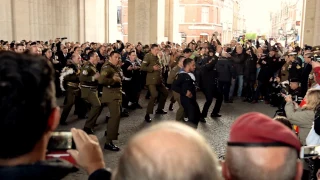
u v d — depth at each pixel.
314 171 3.69
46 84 1.17
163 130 1.05
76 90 9.20
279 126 1.26
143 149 0.99
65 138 1.53
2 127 1.08
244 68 14.12
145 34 21.70
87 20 22.70
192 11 51.38
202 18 51.53
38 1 17.94
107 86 7.16
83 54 13.47
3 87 1.08
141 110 11.62
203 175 0.98
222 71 13.19
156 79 10.08
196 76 14.12
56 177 1.15
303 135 5.00
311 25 19.73
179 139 1.01
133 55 11.49
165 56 16.30
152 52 10.15
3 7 15.20
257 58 13.95
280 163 1.19
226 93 13.45
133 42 21.89
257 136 1.21
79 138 1.51
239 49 14.17
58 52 13.23
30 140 1.13
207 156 1.01
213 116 10.88
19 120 1.09
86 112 10.20
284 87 8.52
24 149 1.13
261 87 13.41
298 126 5.05
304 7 20.56
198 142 1.03
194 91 7.62
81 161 1.46
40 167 1.11
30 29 17.16
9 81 1.09
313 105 4.95
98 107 8.25
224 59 13.20
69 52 13.59
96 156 1.49
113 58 7.21
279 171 1.19
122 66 11.25
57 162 1.20
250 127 1.24
